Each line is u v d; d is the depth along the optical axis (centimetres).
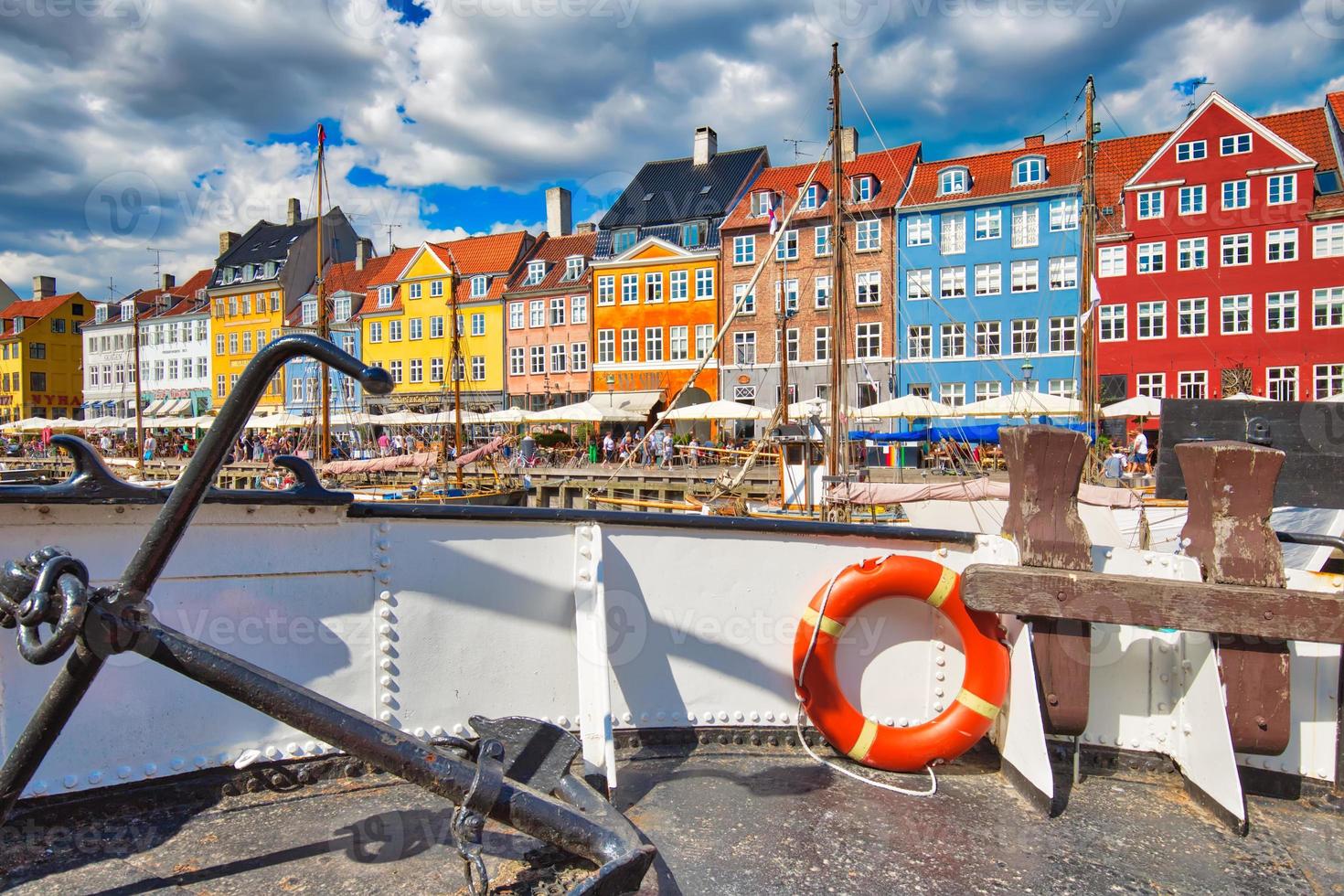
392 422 4019
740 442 3844
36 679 204
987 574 256
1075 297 3944
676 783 257
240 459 3934
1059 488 268
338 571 239
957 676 289
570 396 5038
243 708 230
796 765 273
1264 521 258
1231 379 3466
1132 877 212
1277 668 252
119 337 6869
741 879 203
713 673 285
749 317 4528
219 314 6262
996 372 4078
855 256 4322
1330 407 304
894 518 1631
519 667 262
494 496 2608
